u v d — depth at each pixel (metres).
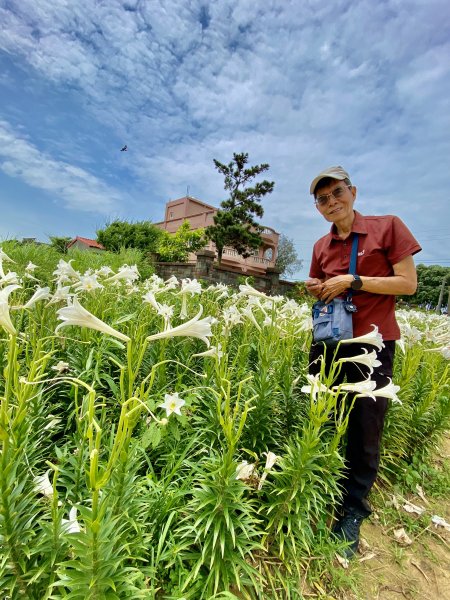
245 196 18.61
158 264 13.87
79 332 2.45
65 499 1.43
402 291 2.00
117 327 2.59
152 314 2.77
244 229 16.42
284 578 1.68
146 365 2.39
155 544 1.50
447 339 4.14
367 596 1.77
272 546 1.77
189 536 1.52
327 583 1.78
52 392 1.95
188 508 1.53
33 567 1.13
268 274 14.10
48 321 2.24
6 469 1.03
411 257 2.04
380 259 2.12
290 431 2.37
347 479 2.12
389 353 2.11
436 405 3.11
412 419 2.93
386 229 2.09
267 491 1.84
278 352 2.63
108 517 1.15
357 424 2.04
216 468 1.51
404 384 2.86
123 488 1.30
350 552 1.95
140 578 1.23
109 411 2.09
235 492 1.45
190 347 2.81
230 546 1.45
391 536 2.24
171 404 1.45
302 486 1.63
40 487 1.26
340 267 2.29
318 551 1.86
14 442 1.23
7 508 1.05
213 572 1.40
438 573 2.01
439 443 3.23
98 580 1.06
